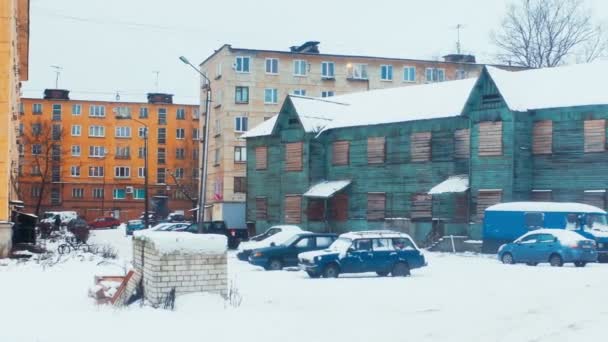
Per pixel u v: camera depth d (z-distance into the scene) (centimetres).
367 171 5116
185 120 10775
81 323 1352
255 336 1272
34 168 10138
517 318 1483
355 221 5153
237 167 7375
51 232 5309
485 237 4006
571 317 1480
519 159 4244
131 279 1631
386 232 2789
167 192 10575
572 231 3288
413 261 2720
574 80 4278
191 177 10594
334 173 5331
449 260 3638
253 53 7506
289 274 2748
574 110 4144
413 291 2003
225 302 1576
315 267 2583
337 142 5328
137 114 10675
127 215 10506
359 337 1275
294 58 7631
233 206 7150
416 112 4847
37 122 9450
